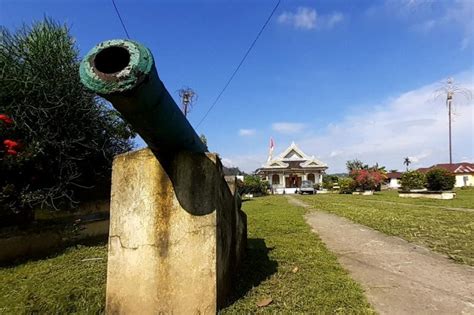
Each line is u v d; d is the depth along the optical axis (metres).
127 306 3.04
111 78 1.75
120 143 8.33
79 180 7.19
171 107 2.25
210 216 3.02
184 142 2.86
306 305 3.18
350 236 7.00
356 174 30.50
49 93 6.41
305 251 5.46
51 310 3.20
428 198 19.11
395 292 3.59
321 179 45.75
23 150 5.68
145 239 3.09
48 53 6.60
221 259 3.19
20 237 5.44
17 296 3.52
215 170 3.05
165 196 3.10
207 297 2.94
